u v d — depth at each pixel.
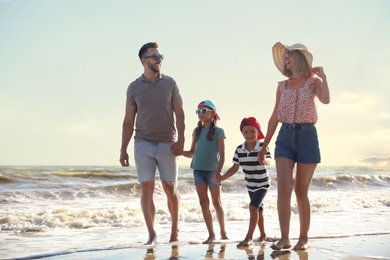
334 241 4.67
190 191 13.04
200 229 6.33
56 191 11.35
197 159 5.16
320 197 11.21
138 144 4.97
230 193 13.29
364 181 17.83
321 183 16.95
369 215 7.87
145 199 4.92
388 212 8.46
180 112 5.06
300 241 4.21
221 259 3.81
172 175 5.03
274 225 6.57
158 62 4.95
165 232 6.10
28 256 4.01
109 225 6.91
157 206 8.69
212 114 5.18
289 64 4.32
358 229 5.92
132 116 5.07
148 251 4.24
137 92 4.98
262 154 4.44
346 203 9.83
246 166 4.79
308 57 4.27
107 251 4.26
